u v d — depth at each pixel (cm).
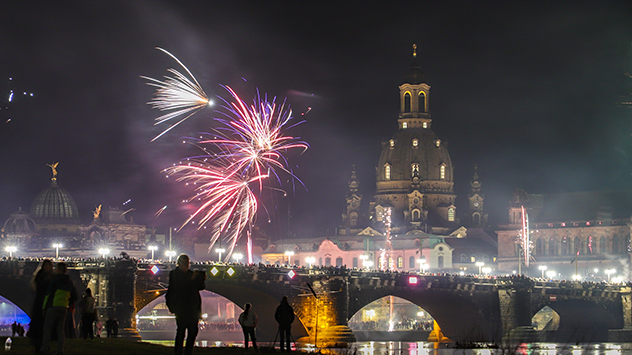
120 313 11394
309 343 13050
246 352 6531
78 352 5156
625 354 10912
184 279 4503
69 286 4669
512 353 10119
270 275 13200
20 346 5144
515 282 16062
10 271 10925
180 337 4469
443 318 16375
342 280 13975
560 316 18912
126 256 11888
